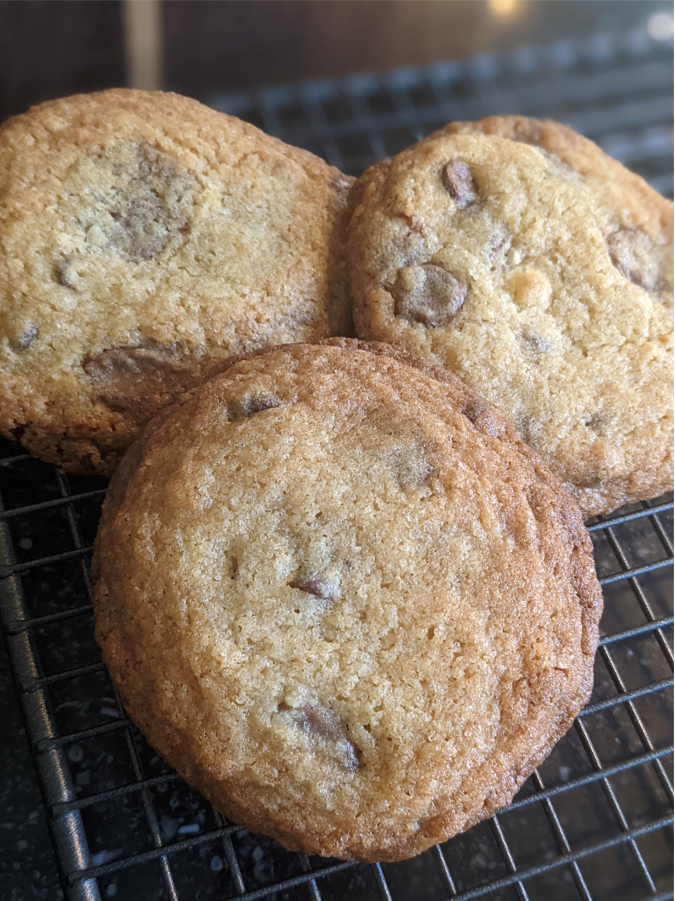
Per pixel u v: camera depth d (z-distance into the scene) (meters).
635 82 0.26
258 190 0.15
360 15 0.26
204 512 0.12
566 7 0.27
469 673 0.12
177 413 0.13
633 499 0.16
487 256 0.15
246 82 0.26
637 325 0.15
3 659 0.14
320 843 0.12
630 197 0.16
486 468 0.13
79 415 0.14
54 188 0.14
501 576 0.13
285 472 0.12
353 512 0.12
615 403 0.15
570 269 0.15
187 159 0.15
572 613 0.13
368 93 0.24
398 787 0.12
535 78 0.26
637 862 0.15
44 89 0.24
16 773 0.14
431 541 0.12
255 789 0.12
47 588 0.15
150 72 0.25
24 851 0.13
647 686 0.15
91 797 0.13
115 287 0.14
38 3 0.23
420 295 0.15
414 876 0.14
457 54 0.27
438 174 0.16
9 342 0.14
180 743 0.12
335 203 0.16
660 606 0.17
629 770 0.16
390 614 0.12
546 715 0.13
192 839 0.13
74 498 0.15
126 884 0.13
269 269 0.15
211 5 0.24
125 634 0.12
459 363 0.15
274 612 0.12
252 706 0.12
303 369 0.13
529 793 0.15
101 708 0.14
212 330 0.14
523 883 0.14
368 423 0.13
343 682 0.12
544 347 0.15
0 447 0.15
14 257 0.14
